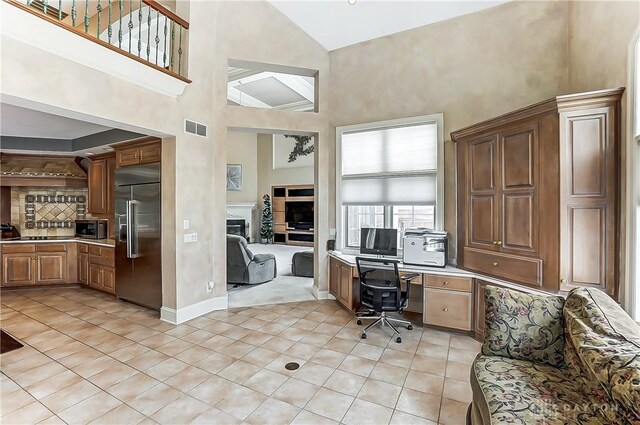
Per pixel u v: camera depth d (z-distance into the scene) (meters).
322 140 4.92
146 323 3.81
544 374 1.86
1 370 2.72
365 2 3.99
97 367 2.78
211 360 2.93
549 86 3.62
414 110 4.38
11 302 4.59
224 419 2.13
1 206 5.52
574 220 2.64
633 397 1.22
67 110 2.69
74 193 5.95
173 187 3.81
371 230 4.25
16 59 2.34
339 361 2.93
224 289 4.43
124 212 4.48
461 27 4.09
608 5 2.69
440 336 3.50
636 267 2.29
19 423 2.07
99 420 2.11
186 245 3.93
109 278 4.86
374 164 4.66
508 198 3.13
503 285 3.10
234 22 4.35
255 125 4.53
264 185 12.55
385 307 3.43
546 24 3.63
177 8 4.04
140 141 4.21
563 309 2.03
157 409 2.22
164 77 3.46
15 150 5.13
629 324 1.69
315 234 5.05
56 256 5.26
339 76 4.92
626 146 2.40
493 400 1.62
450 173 4.14
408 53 4.42
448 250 4.12
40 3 3.90
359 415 2.18
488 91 3.94
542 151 2.81
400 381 2.60
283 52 4.61
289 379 2.62
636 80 2.30
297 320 3.98
